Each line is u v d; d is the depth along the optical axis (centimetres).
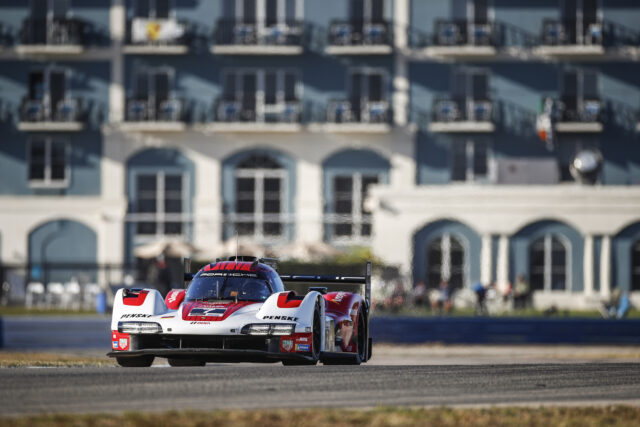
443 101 16325
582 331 9662
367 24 16362
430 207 15375
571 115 16262
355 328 4947
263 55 16450
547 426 2772
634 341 9650
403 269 15275
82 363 5547
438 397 3291
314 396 3206
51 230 16375
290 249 14125
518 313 13600
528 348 9431
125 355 4275
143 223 16412
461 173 16438
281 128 16188
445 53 16238
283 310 4303
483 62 16450
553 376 3934
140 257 14788
